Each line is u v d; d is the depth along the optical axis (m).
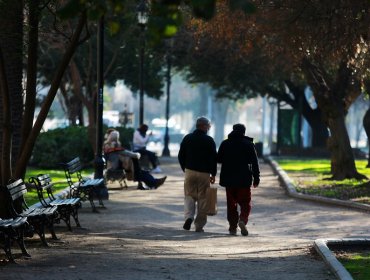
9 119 40.09
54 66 123.25
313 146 162.38
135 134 99.06
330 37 66.62
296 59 77.44
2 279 27.78
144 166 98.94
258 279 29.22
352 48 67.31
